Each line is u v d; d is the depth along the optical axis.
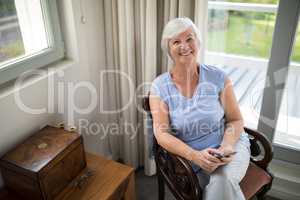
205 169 1.28
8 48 1.36
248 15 2.23
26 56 1.42
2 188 1.30
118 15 1.64
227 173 1.27
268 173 1.44
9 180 1.24
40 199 1.19
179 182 1.36
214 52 2.07
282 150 1.85
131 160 2.11
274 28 1.53
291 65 1.66
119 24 1.65
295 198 1.84
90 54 1.71
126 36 1.68
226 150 1.31
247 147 1.41
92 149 1.95
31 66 1.42
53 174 1.21
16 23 1.37
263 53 2.32
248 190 1.34
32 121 1.42
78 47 1.60
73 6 1.51
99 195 1.29
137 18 1.65
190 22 1.37
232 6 2.09
